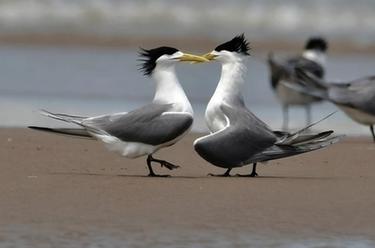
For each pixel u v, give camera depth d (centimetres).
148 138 1401
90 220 1127
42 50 3781
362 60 3706
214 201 1234
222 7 4941
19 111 2255
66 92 2595
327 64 3500
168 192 1285
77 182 1348
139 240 1045
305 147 1416
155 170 1487
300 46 4238
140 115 1412
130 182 1355
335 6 4969
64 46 3978
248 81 2897
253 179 1397
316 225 1120
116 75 2978
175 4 4956
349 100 1911
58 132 1420
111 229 1088
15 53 3634
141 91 2644
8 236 1052
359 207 1212
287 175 1447
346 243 1046
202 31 4544
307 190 1315
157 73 1448
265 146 1416
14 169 1447
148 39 4259
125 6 4869
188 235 1068
